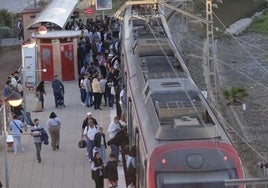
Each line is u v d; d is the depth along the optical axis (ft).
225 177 108.47
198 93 130.11
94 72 226.99
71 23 306.76
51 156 171.42
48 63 253.65
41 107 214.07
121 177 151.53
